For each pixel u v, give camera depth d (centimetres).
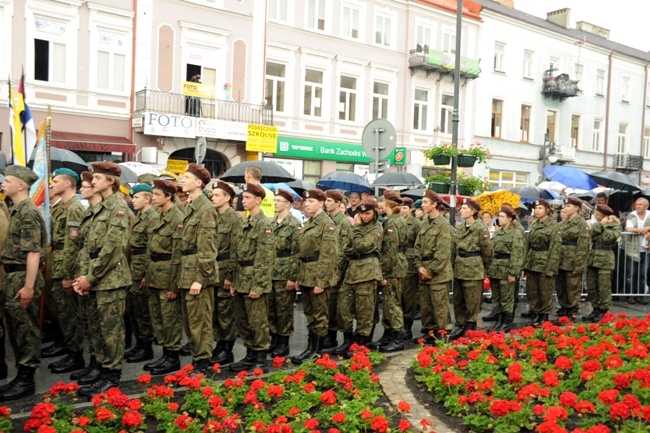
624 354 623
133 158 1977
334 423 471
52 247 698
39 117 1819
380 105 2700
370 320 746
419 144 2823
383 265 769
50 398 511
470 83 2994
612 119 3819
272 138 2256
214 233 637
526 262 961
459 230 871
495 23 3100
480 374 573
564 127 3528
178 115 2012
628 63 3884
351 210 1184
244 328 678
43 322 768
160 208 679
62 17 1836
